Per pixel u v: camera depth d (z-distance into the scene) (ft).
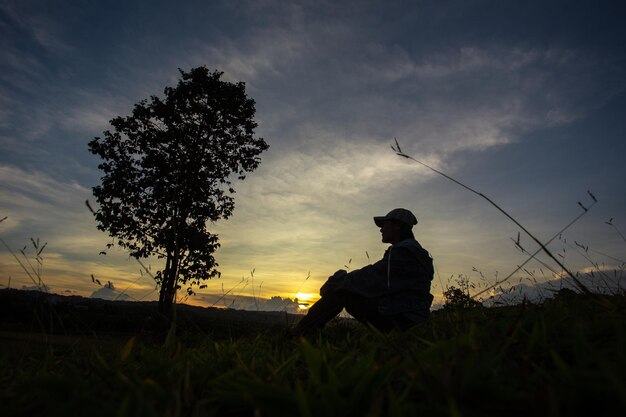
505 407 3.29
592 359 3.44
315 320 9.88
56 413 3.41
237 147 87.71
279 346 7.50
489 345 5.08
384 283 9.96
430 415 3.10
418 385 3.66
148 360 6.13
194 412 3.59
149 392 4.06
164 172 75.77
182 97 83.61
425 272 10.37
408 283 10.06
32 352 7.64
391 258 10.17
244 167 86.53
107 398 4.04
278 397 3.45
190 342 8.36
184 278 70.23
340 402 3.38
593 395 3.01
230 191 83.76
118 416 2.89
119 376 4.62
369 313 9.91
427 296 10.46
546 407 2.94
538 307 7.24
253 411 4.06
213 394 4.27
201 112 83.61
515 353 4.82
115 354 6.63
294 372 5.24
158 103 81.71
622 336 3.73
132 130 80.38
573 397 2.98
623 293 8.09
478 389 3.45
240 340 8.24
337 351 6.51
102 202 76.48
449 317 8.23
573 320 6.04
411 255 10.34
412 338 7.29
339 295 10.09
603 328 4.96
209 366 5.28
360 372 3.93
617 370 3.27
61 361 7.06
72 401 3.54
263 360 5.94
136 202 75.46
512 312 6.88
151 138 79.66
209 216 75.25
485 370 3.74
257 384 3.59
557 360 3.39
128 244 73.77
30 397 4.38
